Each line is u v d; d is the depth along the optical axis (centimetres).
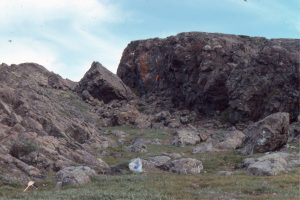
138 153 5066
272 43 8306
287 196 2548
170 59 8850
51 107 6019
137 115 8000
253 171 3528
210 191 2741
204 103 7944
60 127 5094
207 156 4694
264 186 2845
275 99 6812
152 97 9288
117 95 9450
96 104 9275
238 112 7094
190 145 5834
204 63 7962
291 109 6756
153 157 4412
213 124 7350
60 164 3603
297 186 2892
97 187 2889
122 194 2519
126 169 3738
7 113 4519
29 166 3366
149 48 10212
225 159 4466
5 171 3209
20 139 3859
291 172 3531
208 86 7731
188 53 8425
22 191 2800
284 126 4881
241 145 5275
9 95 4978
